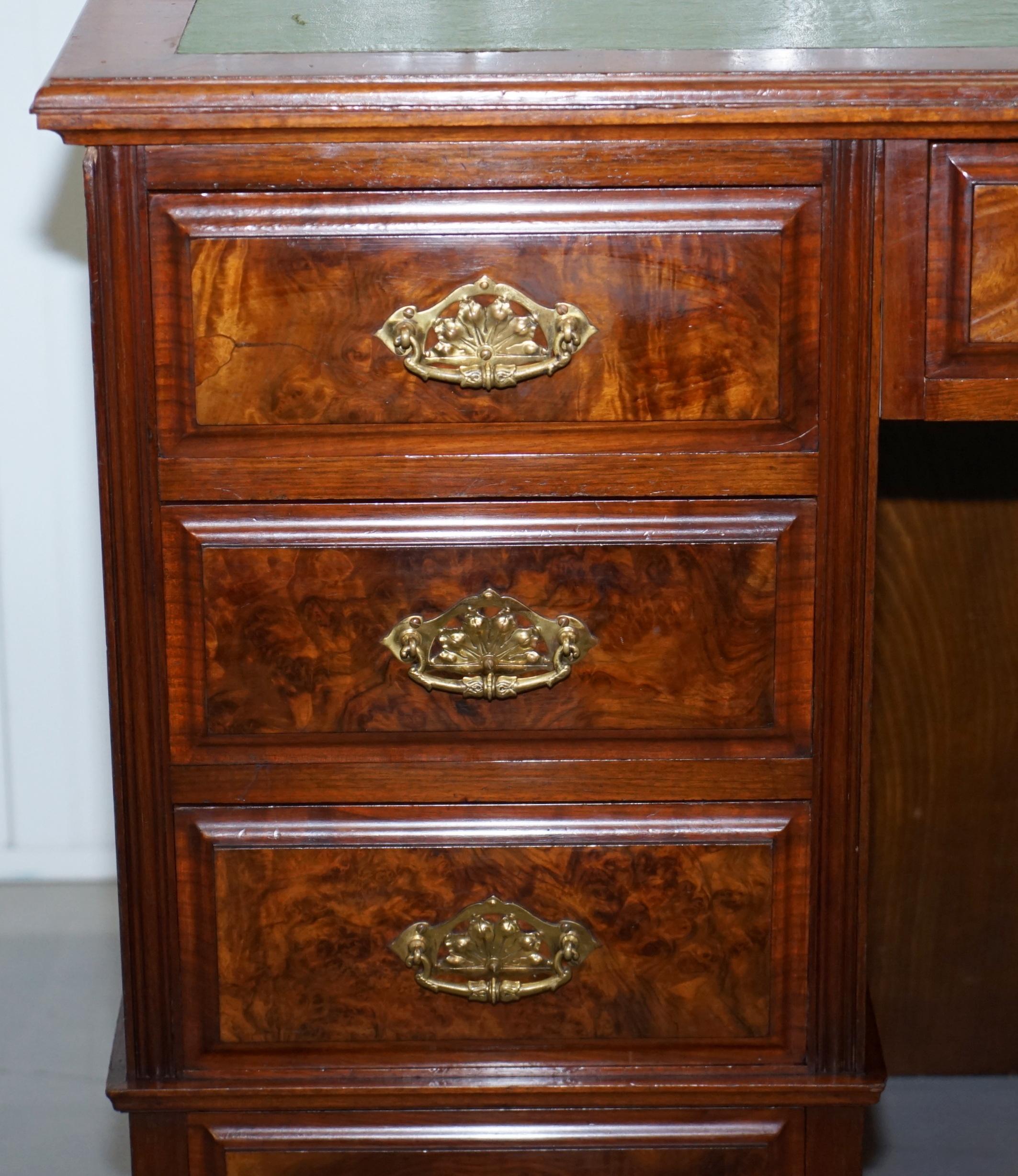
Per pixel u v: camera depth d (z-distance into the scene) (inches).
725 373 34.7
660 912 37.3
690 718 36.4
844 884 36.9
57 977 60.9
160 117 32.5
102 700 64.9
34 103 32.3
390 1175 38.8
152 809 36.6
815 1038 37.7
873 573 35.5
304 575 35.6
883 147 33.6
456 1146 38.5
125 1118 53.4
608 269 34.2
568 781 36.8
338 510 35.5
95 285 34.0
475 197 34.0
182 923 37.3
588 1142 38.4
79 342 61.6
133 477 35.0
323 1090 37.7
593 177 33.8
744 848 36.9
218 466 35.1
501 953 37.4
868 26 37.1
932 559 53.4
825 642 35.9
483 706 36.4
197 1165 38.7
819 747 36.4
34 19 58.9
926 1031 57.2
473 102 32.6
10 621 64.0
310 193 33.9
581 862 37.0
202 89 32.4
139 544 35.3
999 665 54.2
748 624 35.9
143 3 40.1
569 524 35.6
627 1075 37.9
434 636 36.0
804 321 34.5
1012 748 54.9
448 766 36.6
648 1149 38.5
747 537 35.5
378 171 33.7
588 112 32.6
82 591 63.9
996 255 34.0
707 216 34.0
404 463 35.2
